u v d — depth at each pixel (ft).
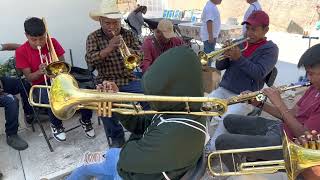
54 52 11.69
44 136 12.56
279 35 35.78
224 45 11.40
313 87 8.71
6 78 13.62
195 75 5.94
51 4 15.90
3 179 10.87
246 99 8.46
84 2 16.47
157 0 40.65
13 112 12.42
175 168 5.84
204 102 5.98
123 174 6.33
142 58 12.94
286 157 6.20
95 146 12.80
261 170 7.26
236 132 10.41
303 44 30.68
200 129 6.08
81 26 16.74
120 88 12.48
